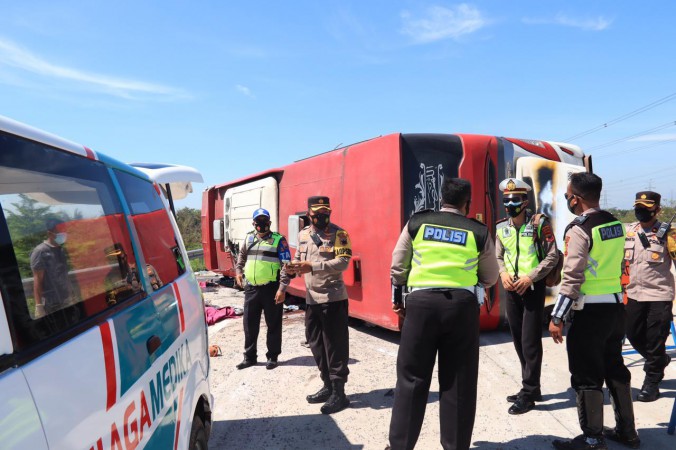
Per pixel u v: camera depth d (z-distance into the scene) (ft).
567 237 11.02
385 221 20.40
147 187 9.03
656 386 14.17
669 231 13.84
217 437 12.85
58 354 4.56
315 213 14.29
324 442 12.35
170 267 9.06
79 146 6.51
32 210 4.97
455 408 10.01
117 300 6.27
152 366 6.63
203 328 10.34
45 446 4.01
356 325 24.90
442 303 9.90
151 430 6.31
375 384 16.28
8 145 4.79
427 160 20.15
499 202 21.04
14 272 4.39
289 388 16.19
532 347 13.48
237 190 36.42
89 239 6.02
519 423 12.92
